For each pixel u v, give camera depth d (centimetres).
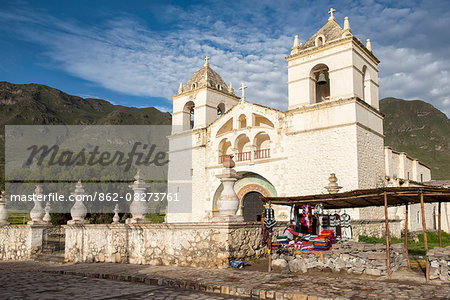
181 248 1440
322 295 870
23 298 901
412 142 19762
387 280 1076
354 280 1067
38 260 2116
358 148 2728
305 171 2925
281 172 3098
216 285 1003
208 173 3619
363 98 3031
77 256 1892
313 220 1554
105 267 1505
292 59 3155
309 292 904
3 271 1579
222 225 1330
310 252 1257
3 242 2441
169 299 901
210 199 3556
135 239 1619
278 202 1482
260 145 3534
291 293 893
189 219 3688
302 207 1534
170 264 1464
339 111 2814
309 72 3053
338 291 914
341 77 2870
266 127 3247
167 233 1496
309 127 2953
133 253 1617
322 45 2967
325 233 1367
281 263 1255
